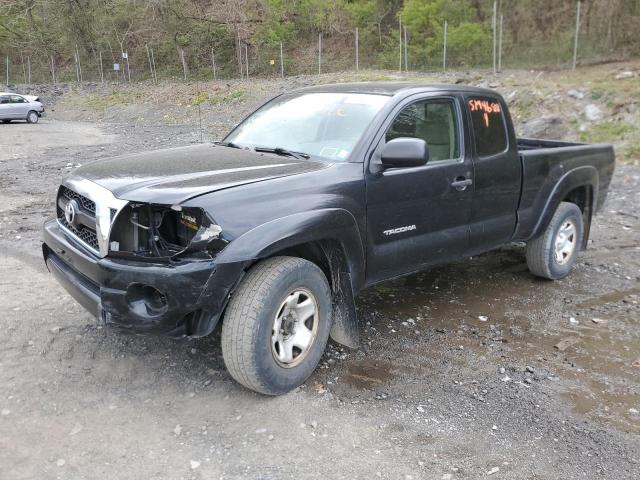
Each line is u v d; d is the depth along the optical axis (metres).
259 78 33.66
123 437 3.24
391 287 5.77
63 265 3.94
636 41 19.33
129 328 3.40
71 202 3.76
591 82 15.41
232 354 3.45
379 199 4.09
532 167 5.38
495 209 5.08
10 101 26.27
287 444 3.23
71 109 31.88
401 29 30.33
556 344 4.61
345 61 34.34
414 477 3.00
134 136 20.11
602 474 3.08
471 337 4.71
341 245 3.85
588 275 6.29
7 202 9.11
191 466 3.03
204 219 3.28
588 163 6.12
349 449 3.21
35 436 3.21
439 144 4.64
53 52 45.75
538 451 3.25
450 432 3.40
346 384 3.89
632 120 13.08
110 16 41.88
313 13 36.97
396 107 4.31
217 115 25.20
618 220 8.52
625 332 4.87
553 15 22.64
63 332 4.43
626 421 3.59
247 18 37.47
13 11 44.56
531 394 3.86
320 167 3.95
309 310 3.76
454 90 4.82
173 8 38.06
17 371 3.86
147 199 3.29
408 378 4.01
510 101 15.84
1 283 5.41
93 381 3.79
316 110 4.62
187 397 3.65
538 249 5.84
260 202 3.48
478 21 27.77
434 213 4.52
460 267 6.46
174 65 40.62
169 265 3.27
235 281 3.35
